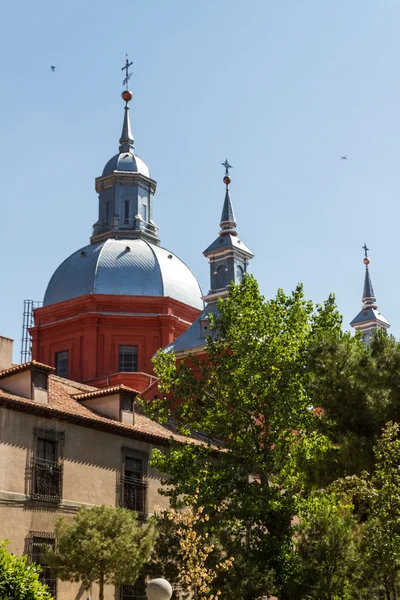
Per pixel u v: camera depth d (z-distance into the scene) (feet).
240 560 106.83
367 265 270.87
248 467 119.96
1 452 101.04
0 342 120.06
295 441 121.29
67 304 203.92
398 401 93.56
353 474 92.84
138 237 222.07
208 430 123.24
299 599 107.34
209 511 115.65
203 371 127.03
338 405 96.02
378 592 113.19
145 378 192.13
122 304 201.98
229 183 207.51
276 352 121.29
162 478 125.59
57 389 124.77
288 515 115.03
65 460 109.19
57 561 96.68
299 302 126.72
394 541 86.89
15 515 100.78
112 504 115.03
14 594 50.85
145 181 230.48
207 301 194.29
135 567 99.81
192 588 103.65
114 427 117.19
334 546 106.32
